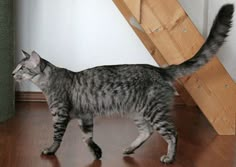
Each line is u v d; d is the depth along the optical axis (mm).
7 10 2154
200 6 2582
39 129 2107
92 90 1778
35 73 1813
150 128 1846
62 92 1793
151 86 1752
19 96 2615
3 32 2150
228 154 1862
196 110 2529
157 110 1751
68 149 1877
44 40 2598
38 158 1775
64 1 2566
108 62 2633
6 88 2219
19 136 2010
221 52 2389
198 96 2082
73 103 1796
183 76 1900
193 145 1961
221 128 2107
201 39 1987
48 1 2564
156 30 1978
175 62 2006
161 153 1857
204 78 2064
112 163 1751
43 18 2576
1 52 2160
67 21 2588
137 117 1832
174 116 2404
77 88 1788
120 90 1766
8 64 2207
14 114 2334
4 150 1846
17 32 2570
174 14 1967
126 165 1733
